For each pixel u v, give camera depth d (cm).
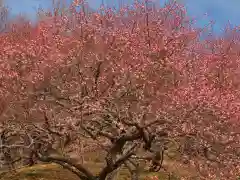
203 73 1345
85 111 1188
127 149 1323
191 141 1141
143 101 1188
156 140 1157
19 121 1284
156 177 1496
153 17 1474
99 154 1712
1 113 1294
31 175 1688
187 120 1084
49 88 1351
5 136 1423
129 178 1661
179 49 1355
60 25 1534
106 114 1226
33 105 1291
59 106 1284
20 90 1329
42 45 1437
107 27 1488
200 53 1577
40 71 1378
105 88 1301
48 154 1288
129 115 1187
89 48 1400
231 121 1161
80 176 1293
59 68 1388
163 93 1180
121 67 1273
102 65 1340
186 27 1474
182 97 1121
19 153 1386
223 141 1125
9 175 1686
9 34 1928
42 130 1215
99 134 1213
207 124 1144
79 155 1440
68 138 1244
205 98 1108
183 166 1225
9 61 1409
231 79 1464
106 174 1241
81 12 1491
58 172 1766
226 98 1212
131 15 1517
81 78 1281
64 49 1445
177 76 1255
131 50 1329
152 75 1234
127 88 1239
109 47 1370
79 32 1472
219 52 1608
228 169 1162
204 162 1160
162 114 1104
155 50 1302
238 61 1585
